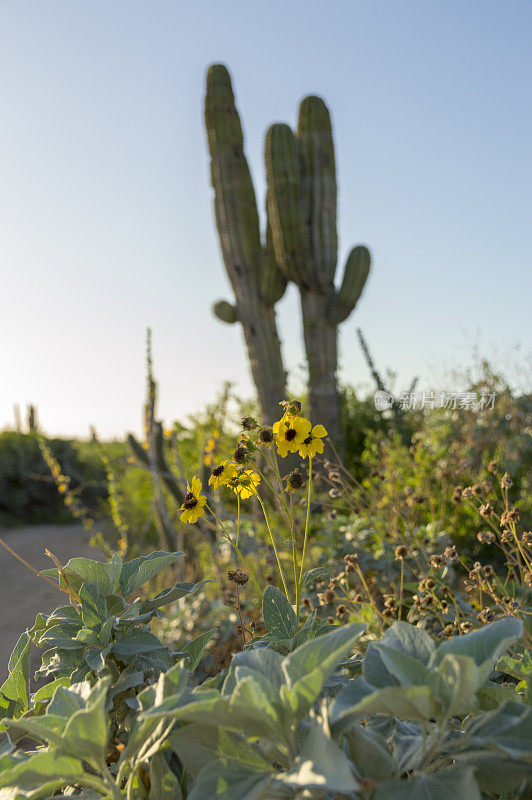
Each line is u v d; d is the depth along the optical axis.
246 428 1.98
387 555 3.14
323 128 7.93
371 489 3.96
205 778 1.05
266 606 1.80
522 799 1.08
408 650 1.20
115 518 6.06
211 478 1.95
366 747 1.08
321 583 3.03
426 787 0.99
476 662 1.12
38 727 1.09
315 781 0.90
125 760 1.17
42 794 1.19
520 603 2.19
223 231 8.13
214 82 8.02
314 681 1.03
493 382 5.52
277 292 7.99
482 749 1.05
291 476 1.94
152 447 5.02
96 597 1.60
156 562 1.73
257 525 4.21
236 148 8.04
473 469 4.66
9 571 6.77
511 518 2.30
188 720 1.14
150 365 4.97
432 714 1.02
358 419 8.38
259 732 1.08
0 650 4.28
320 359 7.87
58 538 9.12
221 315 8.20
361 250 7.88
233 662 1.22
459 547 3.79
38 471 11.47
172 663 1.61
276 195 7.72
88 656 1.47
